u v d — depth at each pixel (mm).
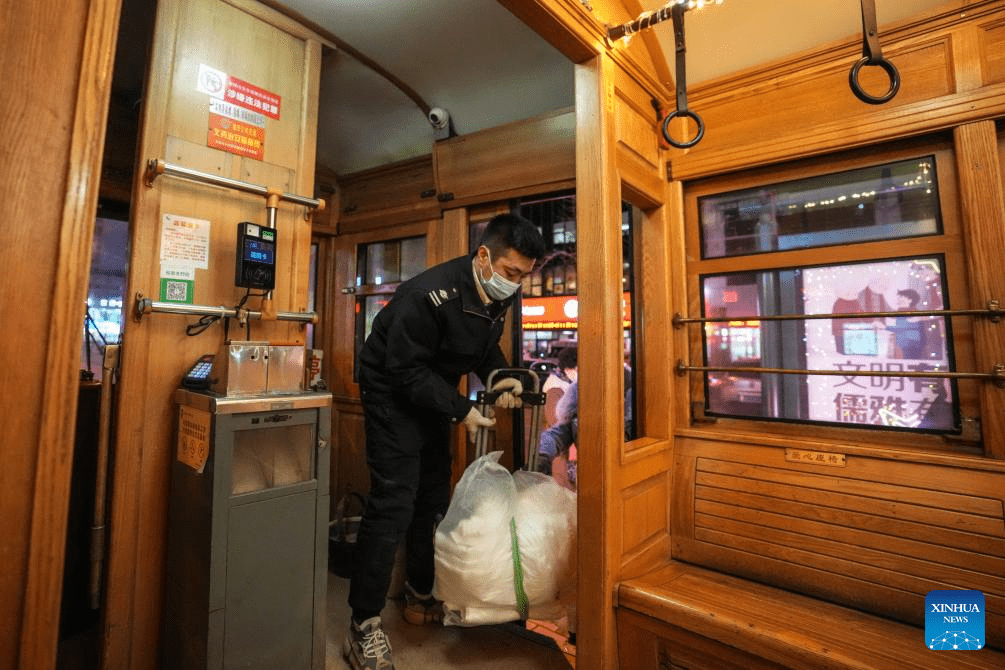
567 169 2234
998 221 1354
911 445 1477
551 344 2688
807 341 1680
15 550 604
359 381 1881
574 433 2594
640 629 1437
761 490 1624
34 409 618
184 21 1604
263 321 1738
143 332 1499
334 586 2287
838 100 1608
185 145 1588
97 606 1458
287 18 1879
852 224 1613
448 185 2574
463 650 1778
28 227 613
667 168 1931
